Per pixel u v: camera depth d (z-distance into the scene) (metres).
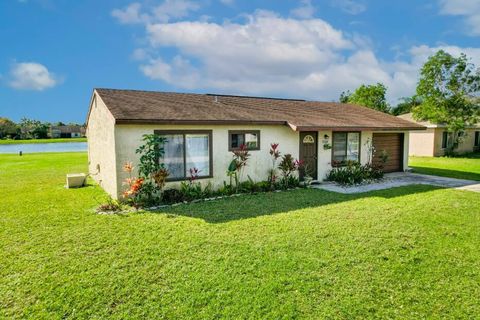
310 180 11.76
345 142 13.38
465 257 5.09
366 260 4.94
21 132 69.06
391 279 4.38
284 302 3.81
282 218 7.18
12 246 5.51
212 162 10.08
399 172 15.65
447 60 24.92
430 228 6.46
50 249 5.37
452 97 25.16
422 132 25.14
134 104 9.97
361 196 9.70
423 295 4.01
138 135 8.87
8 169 17.39
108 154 9.67
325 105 16.78
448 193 10.15
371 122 13.82
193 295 3.95
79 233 6.18
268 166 11.31
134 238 5.89
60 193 10.26
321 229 6.38
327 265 4.76
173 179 9.42
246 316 3.55
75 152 33.62
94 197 9.61
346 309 3.69
